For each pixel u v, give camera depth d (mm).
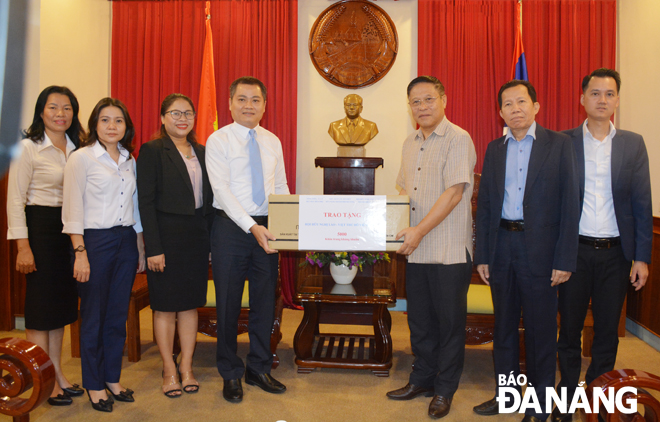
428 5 3820
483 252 2082
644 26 3410
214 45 3945
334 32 3945
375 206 1980
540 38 3768
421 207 2078
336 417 2072
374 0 3969
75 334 2742
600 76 1940
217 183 2129
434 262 2025
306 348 2574
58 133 2188
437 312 2072
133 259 2182
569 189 1824
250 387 2365
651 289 3061
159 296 2154
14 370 1330
